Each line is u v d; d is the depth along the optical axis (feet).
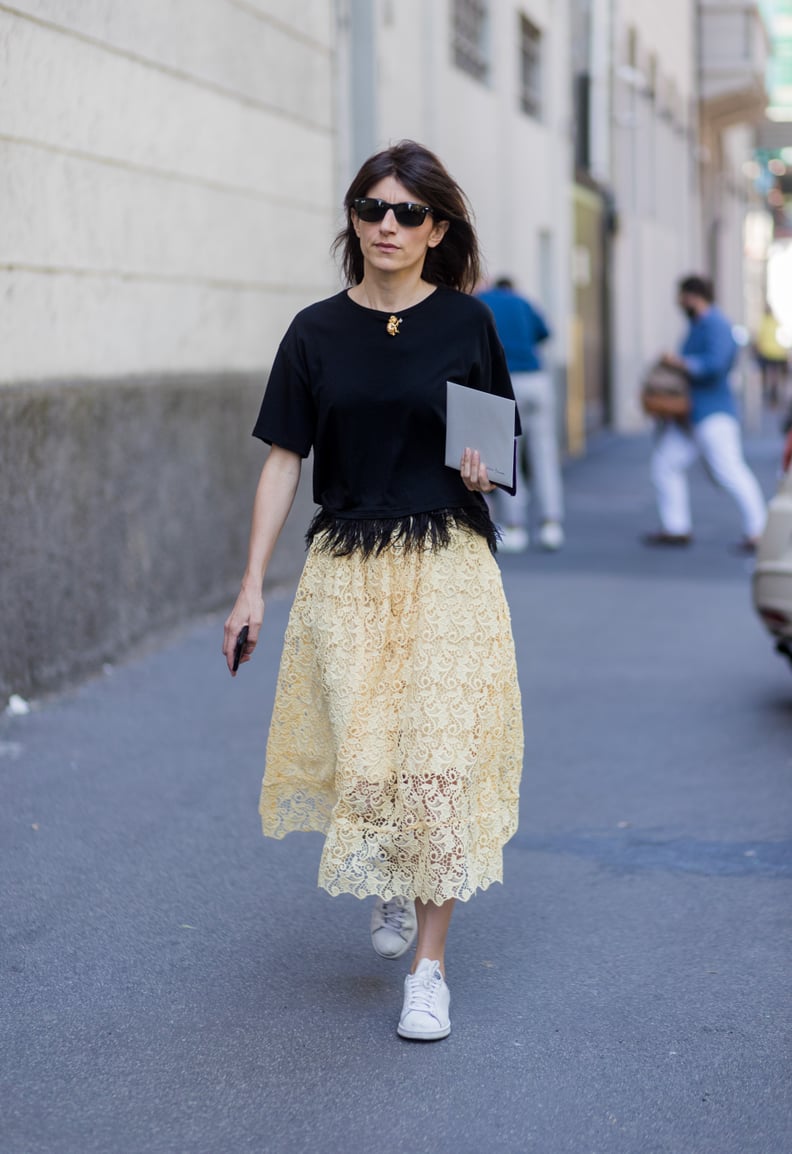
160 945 16.38
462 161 60.64
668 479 48.98
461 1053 13.93
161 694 27.37
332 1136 12.39
